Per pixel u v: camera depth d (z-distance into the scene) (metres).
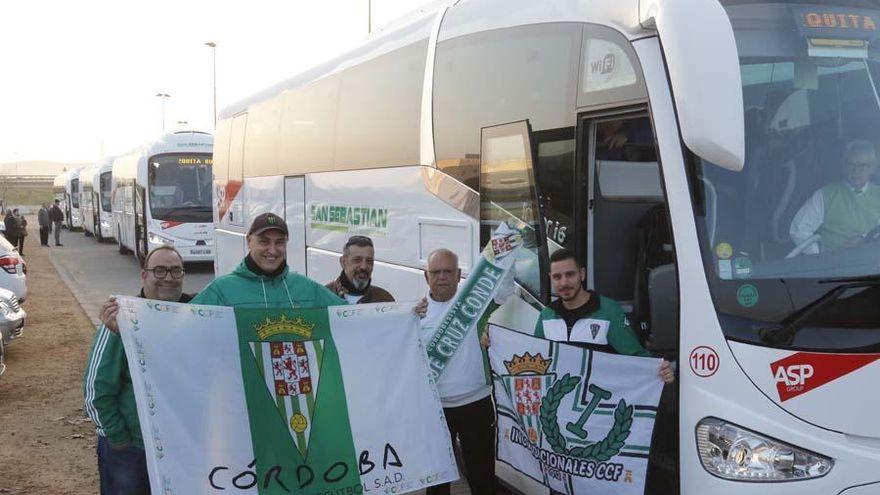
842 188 3.71
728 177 3.66
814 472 3.30
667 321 4.01
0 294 10.50
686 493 3.62
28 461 6.55
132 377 3.47
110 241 38.75
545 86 4.86
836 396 3.31
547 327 4.36
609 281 4.75
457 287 4.84
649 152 4.85
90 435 7.26
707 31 3.26
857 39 3.97
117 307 3.52
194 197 21.98
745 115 3.74
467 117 5.73
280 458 3.78
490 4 5.67
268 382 3.81
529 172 4.95
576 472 4.07
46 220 35.19
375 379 4.06
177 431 3.54
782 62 3.84
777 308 3.43
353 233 7.70
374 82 7.38
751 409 3.40
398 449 4.04
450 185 5.90
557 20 4.80
